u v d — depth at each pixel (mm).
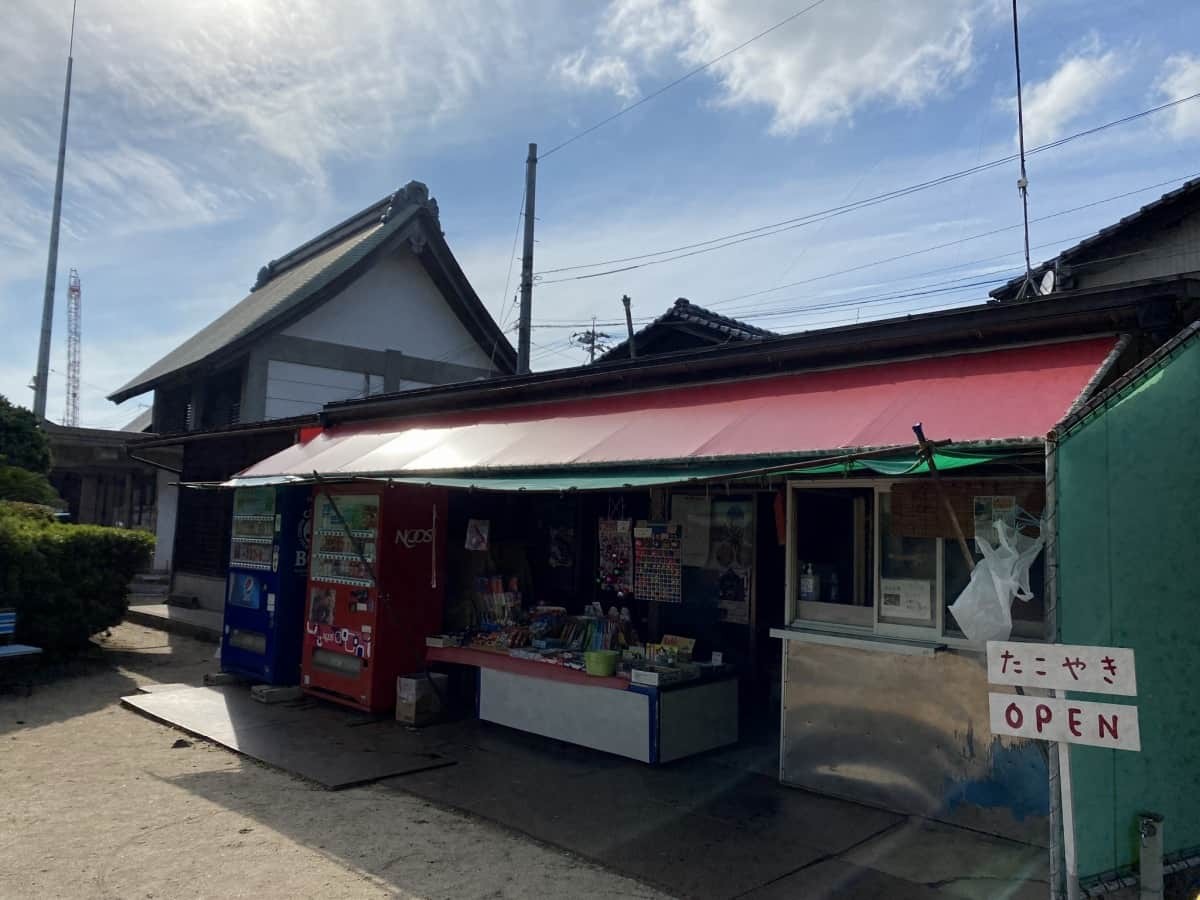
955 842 4891
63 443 20641
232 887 4273
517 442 6887
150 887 4258
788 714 5949
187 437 14648
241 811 5414
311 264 22031
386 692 7914
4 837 4895
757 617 7395
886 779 5430
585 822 5250
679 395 6738
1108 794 3439
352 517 8305
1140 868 3416
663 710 6344
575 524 8961
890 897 4234
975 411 4441
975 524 5031
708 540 7754
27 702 8539
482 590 8273
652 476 5191
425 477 6691
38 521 10859
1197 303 4539
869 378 5566
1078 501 3488
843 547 5969
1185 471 3797
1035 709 3264
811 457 4629
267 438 13227
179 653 11688
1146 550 3664
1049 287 12742
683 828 5148
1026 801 4863
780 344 6082
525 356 18578
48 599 9930
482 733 7406
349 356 18828
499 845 4914
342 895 4215
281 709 8227
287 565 8992
